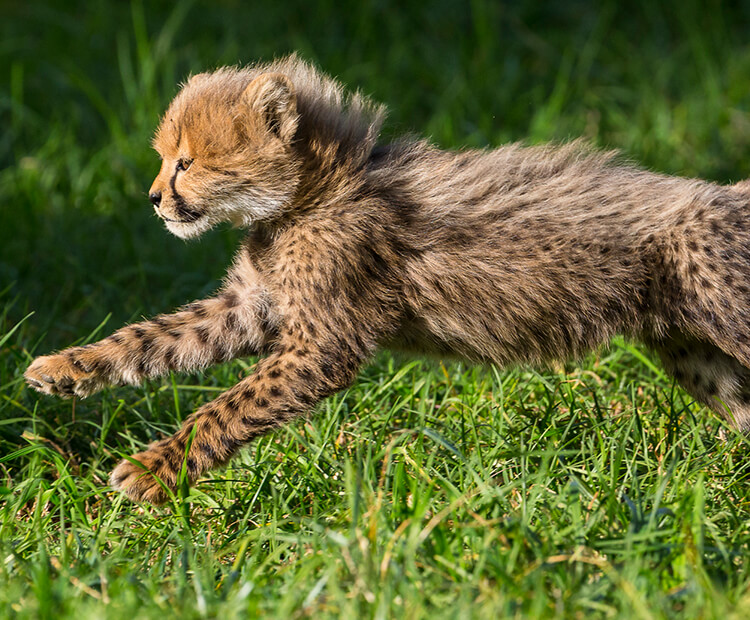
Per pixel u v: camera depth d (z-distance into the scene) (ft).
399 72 60.18
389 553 23.75
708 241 30.07
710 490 29.14
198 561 27.20
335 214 30.50
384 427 31.76
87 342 39.29
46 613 22.27
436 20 64.44
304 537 26.45
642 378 36.58
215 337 31.96
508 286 30.81
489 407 33.73
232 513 29.60
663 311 31.12
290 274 30.60
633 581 23.47
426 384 33.42
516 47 62.28
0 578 25.07
